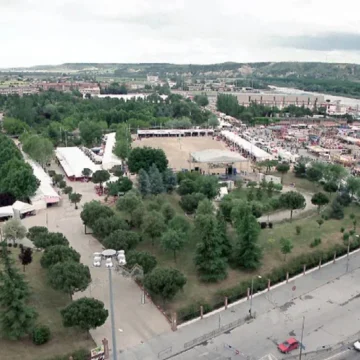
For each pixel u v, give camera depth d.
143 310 87.62
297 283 102.00
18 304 73.38
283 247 107.19
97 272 101.81
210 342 79.00
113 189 151.25
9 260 79.00
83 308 74.12
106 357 73.31
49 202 146.62
